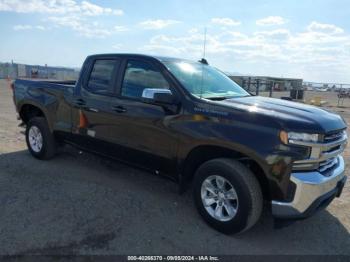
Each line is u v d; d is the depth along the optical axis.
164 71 4.32
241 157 3.79
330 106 24.17
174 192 4.91
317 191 3.44
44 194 4.63
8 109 13.26
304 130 3.36
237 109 3.68
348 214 4.48
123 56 4.83
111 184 5.11
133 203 4.47
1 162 5.95
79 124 5.31
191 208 4.40
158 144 4.27
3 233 3.58
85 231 3.70
